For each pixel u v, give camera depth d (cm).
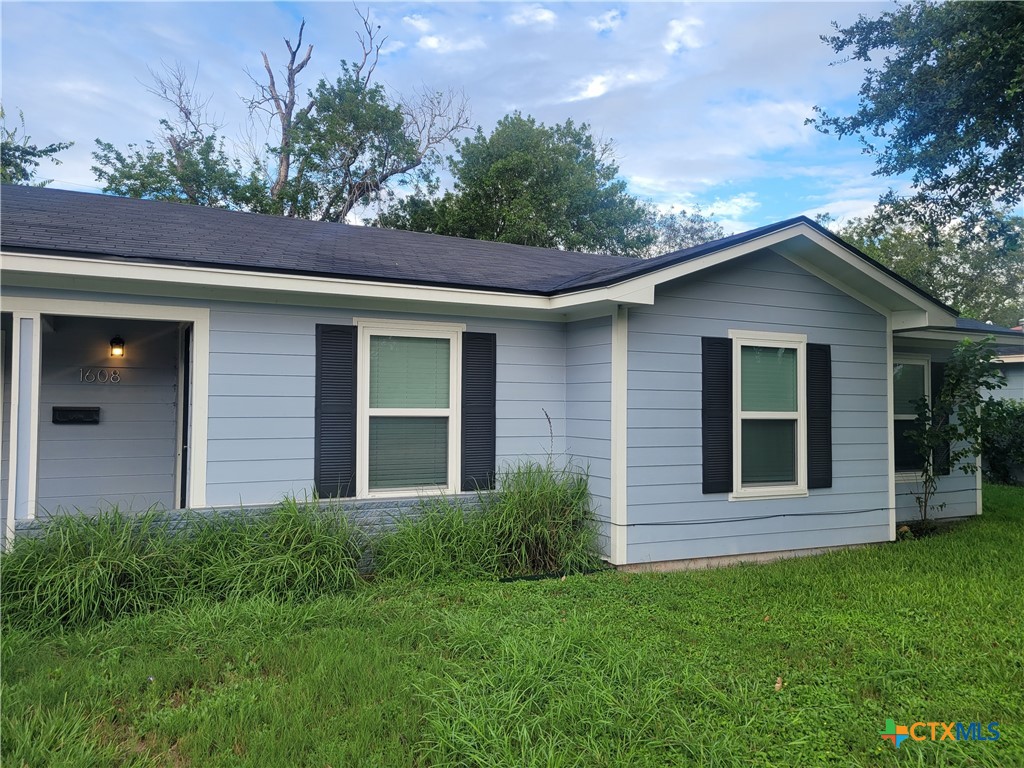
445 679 360
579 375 716
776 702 349
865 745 311
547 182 2464
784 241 700
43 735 299
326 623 461
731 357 719
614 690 350
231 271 542
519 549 630
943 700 359
